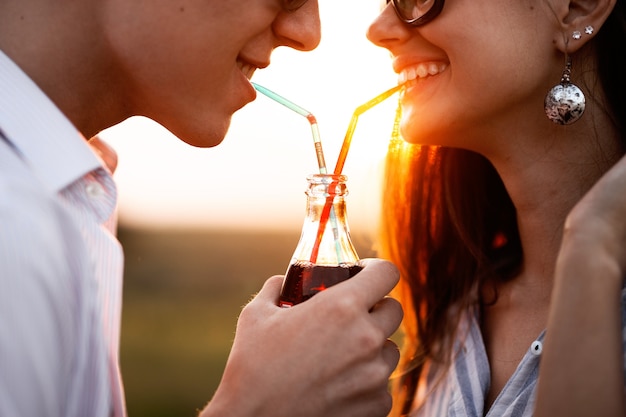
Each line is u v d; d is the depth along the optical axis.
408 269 1.99
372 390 1.35
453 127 1.59
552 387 1.15
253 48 1.51
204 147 1.55
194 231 16.03
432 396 1.79
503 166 1.66
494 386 1.70
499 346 1.74
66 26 1.36
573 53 1.55
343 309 1.35
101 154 1.82
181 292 11.90
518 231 1.81
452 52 1.53
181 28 1.39
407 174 2.00
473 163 1.89
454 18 1.51
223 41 1.42
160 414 7.27
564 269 1.20
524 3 1.51
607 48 1.58
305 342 1.34
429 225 1.97
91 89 1.42
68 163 1.22
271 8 1.45
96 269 1.22
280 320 1.38
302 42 1.54
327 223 1.47
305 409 1.32
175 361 8.97
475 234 1.86
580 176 1.60
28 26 1.35
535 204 1.66
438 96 1.59
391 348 1.45
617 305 1.17
